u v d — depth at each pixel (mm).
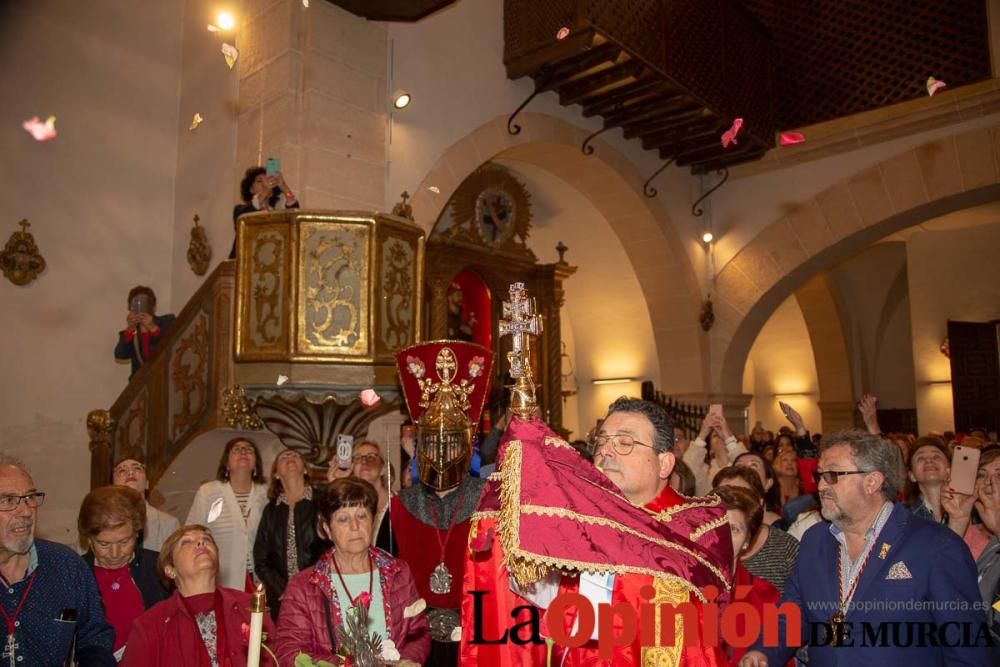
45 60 6781
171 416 5234
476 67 7539
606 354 11102
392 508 3705
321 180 5922
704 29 8664
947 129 8727
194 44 7355
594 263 10766
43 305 6578
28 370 6457
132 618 3139
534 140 8094
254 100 6320
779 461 5980
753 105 9414
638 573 1592
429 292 8797
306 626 2725
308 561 4141
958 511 3074
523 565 1631
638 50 7652
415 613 2525
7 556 2469
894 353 14648
